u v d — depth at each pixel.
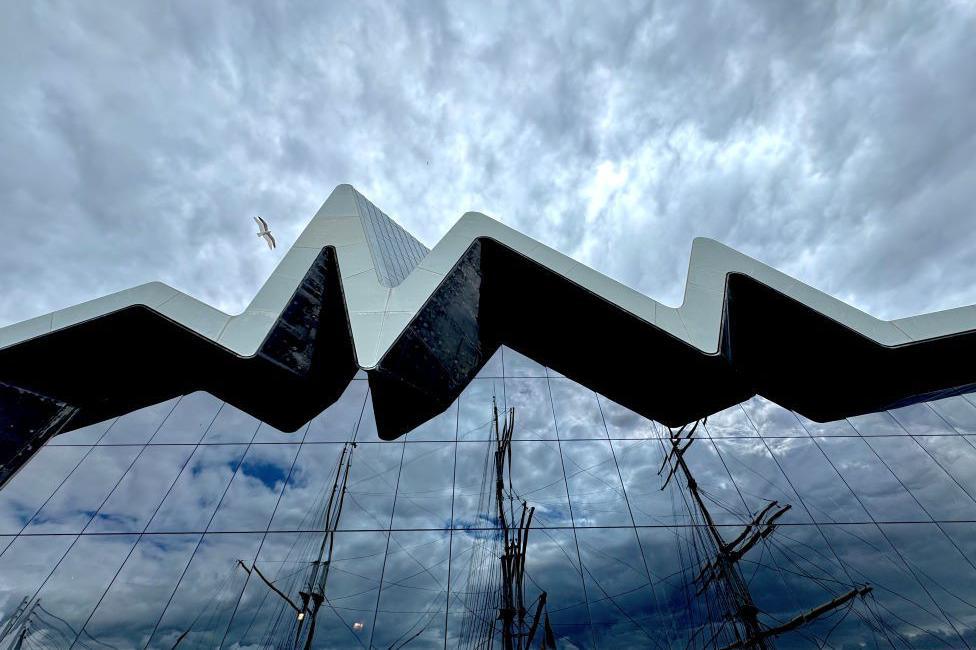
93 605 7.57
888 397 11.48
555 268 11.31
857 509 8.88
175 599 7.69
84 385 11.11
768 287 11.01
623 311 10.85
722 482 9.31
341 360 11.52
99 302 10.35
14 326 10.08
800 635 7.38
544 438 10.08
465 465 9.54
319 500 8.95
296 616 7.54
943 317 10.66
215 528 8.56
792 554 8.27
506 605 7.68
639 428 10.41
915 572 7.98
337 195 13.06
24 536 8.34
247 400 10.92
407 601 7.70
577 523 8.66
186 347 10.98
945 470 9.44
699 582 7.92
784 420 10.61
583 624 7.48
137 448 9.80
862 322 10.59
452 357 11.23
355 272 11.13
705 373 11.34
